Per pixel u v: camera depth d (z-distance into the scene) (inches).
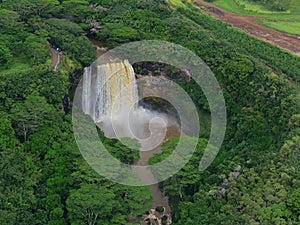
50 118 3432.6
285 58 4480.8
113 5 4945.9
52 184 3129.9
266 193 2849.4
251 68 3964.1
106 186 3070.9
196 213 3048.7
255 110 3752.5
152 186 3376.0
